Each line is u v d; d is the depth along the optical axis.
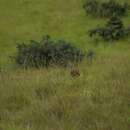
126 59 43.78
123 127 24.31
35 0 87.38
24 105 29.83
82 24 74.88
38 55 48.41
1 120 26.88
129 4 81.50
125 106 27.94
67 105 28.12
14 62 53.22
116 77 34.81
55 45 50.22
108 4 77.88
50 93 31.64
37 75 37.38
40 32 72.31
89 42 66.12
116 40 66.38
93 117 26.19
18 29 74.25
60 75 36.91
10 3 86.19
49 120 26.03
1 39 70.19
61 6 83.62
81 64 43.97
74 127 24.64
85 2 84.00
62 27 74.00
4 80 35.91
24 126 25.77
